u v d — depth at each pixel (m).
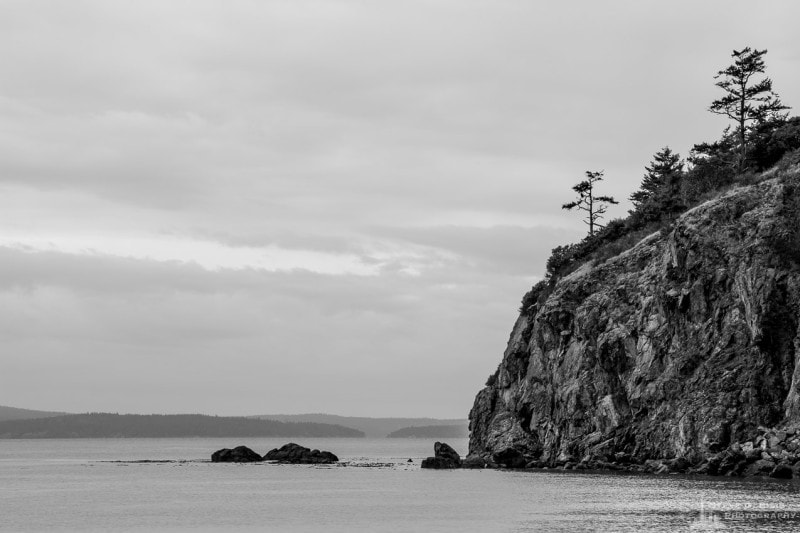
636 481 82.94
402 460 197.88
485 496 81.50
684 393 91.31
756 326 85.25
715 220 95.62
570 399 106.69
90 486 113.44
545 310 116.44
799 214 88.44
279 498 89.50
